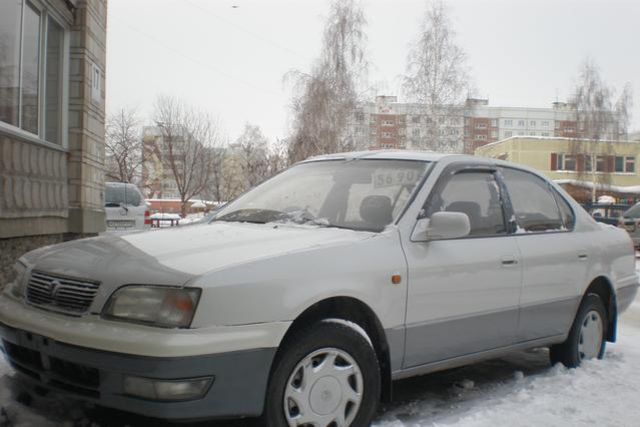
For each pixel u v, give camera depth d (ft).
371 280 11.23
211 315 9.29
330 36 120.16
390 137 176.96
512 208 15.10
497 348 13.89
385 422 11.92
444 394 14.23
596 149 169.78
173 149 137.90
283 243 11.13
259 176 120.47
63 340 9.62
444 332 12.57
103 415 11.39
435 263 12.40
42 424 10.75
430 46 123.65
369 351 11.09
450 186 13.83
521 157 179.52
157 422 11.26
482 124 352.90
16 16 24.56
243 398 9.51
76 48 29.81
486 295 13.42
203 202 167.02
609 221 59.31
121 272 9.88
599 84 171.12
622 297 18.17
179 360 8.92
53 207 27.43
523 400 13.78
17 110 24.81
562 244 15.85
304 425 10.36
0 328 10.98
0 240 22.67
